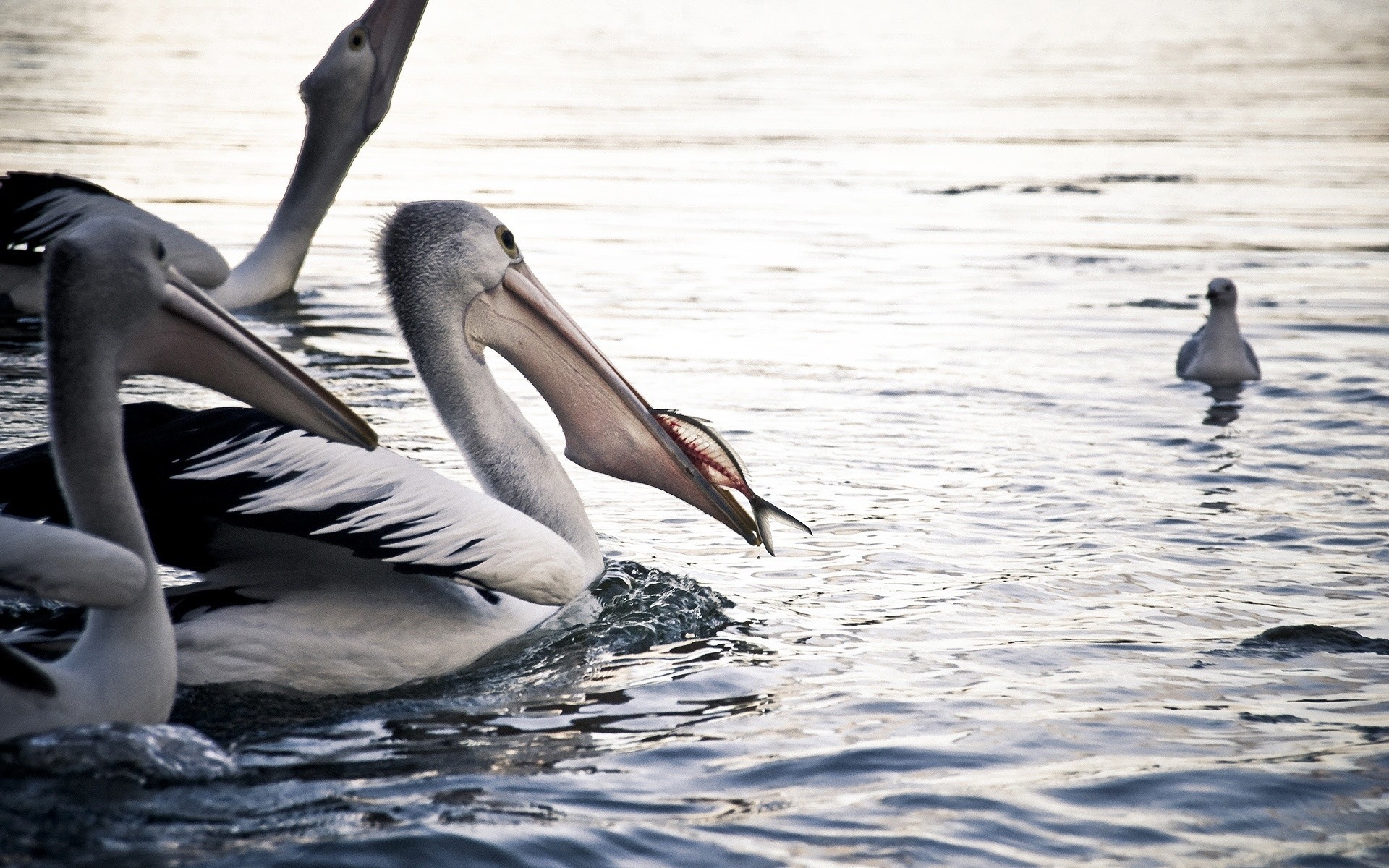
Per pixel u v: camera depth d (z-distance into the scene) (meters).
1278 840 5.47
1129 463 11.73
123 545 5.79
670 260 20.67
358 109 16.64
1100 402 13.81
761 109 40.25
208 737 6.17
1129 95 45.31
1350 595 8.68
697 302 17.98
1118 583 8.84
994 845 5.37
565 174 28.47
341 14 71.88
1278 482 11.24
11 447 10.26
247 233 20.69
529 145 32.09
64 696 5.53
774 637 7.85
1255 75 52.31
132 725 5.68
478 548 7.01
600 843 5.25
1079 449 12.13
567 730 6.46
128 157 27.17
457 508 7.05
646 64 54.34
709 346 15.66
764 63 55.25
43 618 7.29
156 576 5.88
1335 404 13.95
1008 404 13.62
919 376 14.59
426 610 7.20
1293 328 17.45
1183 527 10.02
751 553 9.38
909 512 10.30
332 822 5.30
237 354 6.08
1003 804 5.72
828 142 34.06
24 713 5.42
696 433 8.70
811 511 10.30
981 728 6.55
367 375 13.65
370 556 6.68
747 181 28.41
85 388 5.73
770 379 14.30
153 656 5.77
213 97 37.66
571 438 8.77
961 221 24.62
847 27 76.25
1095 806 5.73
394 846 5.09
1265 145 34.50
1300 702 6.97
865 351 15.68
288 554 6.95
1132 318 17.73
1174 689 7.13
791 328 16.72
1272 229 24.22
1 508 6.66
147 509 6.50
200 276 15.25
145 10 70.56
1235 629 8.05
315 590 7.00
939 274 20.28
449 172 28.02
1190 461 11.84
